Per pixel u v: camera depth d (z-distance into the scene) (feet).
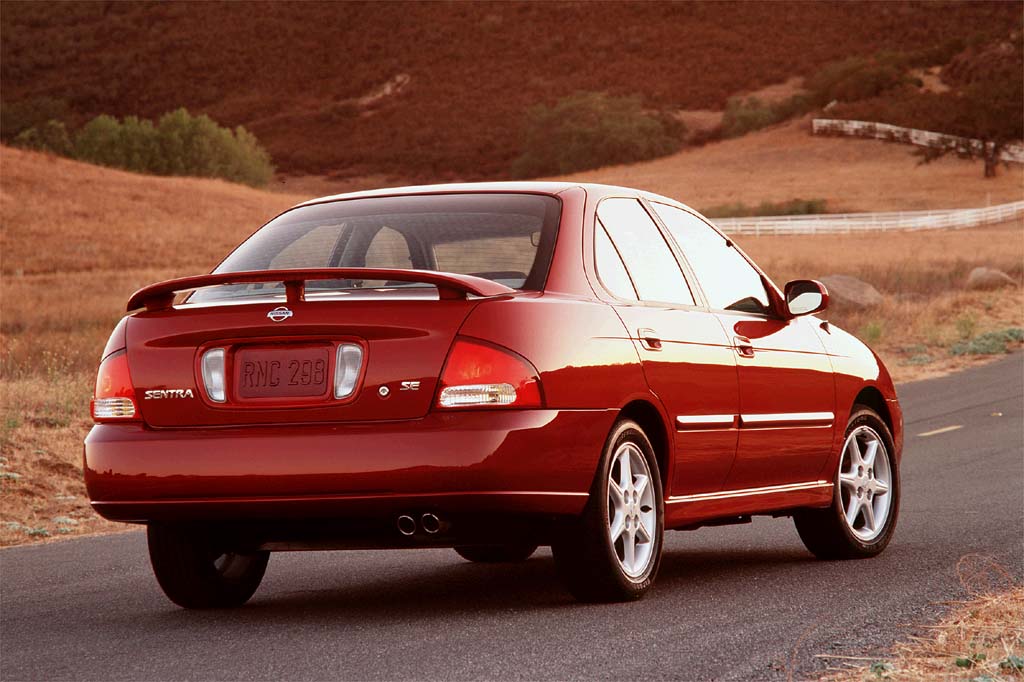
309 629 36.94
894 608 37.24
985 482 68.54
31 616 41.88
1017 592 38.22
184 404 37.01
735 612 37.40
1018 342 159.43
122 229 446.19
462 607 39.78
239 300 38.86
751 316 46.21
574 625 35.73
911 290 226.17
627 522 38.93
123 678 31.58
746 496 44.42
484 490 34.76
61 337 167.43
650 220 43.86
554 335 36.32
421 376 35.22
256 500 35.76
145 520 37.81
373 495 34.99
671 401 40.14
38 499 74.95
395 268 38.68
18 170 512.63
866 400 52.70
